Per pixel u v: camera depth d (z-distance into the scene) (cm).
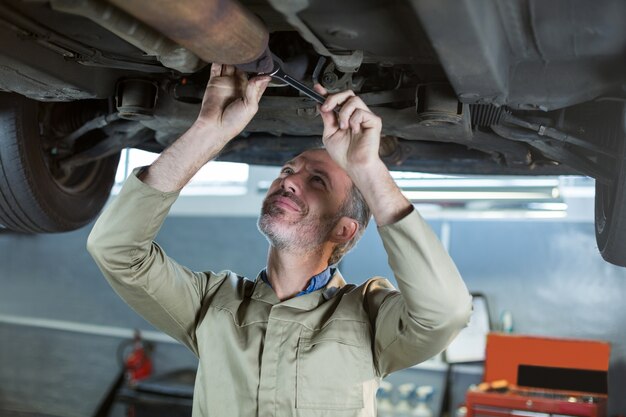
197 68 149
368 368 163
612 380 571
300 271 173
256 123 214
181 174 155
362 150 149
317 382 159
